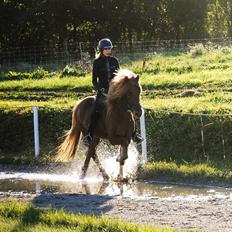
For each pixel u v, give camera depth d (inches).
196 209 441.4
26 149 769.6
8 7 2071.9
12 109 810.2
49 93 1035.9
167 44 2033.7
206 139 634.8
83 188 566.9
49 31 2102.6
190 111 676.1
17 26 2081.7
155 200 484.4
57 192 550.6
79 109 603.5
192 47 1477.6
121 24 2224.4
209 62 1195.3
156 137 663.1
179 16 2332.7
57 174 652.1
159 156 650.2
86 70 1286.9
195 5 2321.6
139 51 1756.9
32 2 2069.4
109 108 551.5
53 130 762.8
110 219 389.4
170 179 581.9
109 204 471.2
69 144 611.5
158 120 673.0
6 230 373.4
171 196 510.3
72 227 375.2
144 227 363.9
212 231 371.6
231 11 2541.8
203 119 646.5
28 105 845.8
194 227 384.8
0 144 792.3
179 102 757.9
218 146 626.5
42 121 775.7
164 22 2336.4
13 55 1964.8
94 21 2186.3
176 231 357.1
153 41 2193.7
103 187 567.5
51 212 412.5
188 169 586.2
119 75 540.7
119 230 361.1
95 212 441.4
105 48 565.6
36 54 2032.5
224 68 1115.3
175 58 1316.4
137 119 685.3
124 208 453.4
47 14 2085.4
